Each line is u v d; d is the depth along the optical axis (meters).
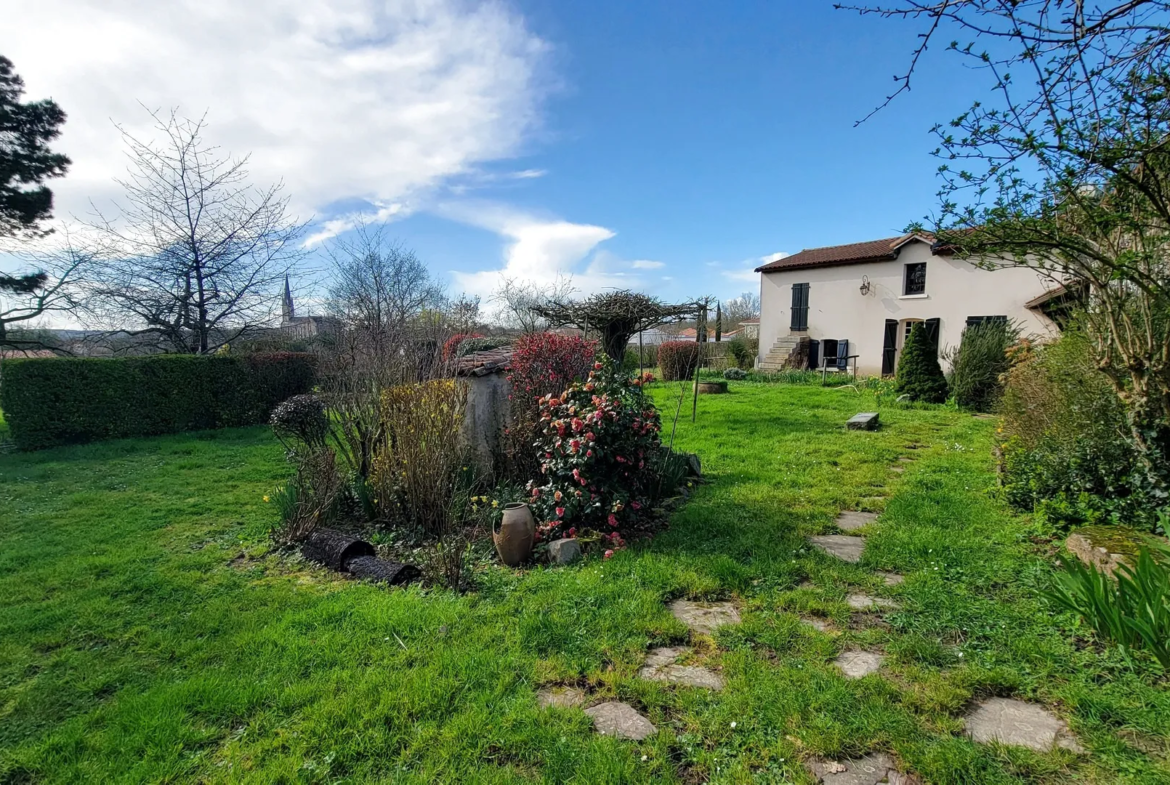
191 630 3.10
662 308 9.43
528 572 3.80
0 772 2.03
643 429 4.96
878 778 1.88
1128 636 2.42
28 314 13.69
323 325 16.02
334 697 2.39
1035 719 2.12
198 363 11.34
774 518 4.68
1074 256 3.38
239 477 7.08
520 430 5.58
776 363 21.52
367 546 4.24
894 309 19.00
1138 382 3.86
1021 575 3.33
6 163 13.32
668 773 1.91
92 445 9.49
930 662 2.52
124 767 2.05
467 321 10.97
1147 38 2.31
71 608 3.40
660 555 3.92
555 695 2.42
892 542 3.99
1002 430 6.64
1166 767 1.84
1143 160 2.52
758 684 2.39
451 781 1.92
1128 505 3.92
